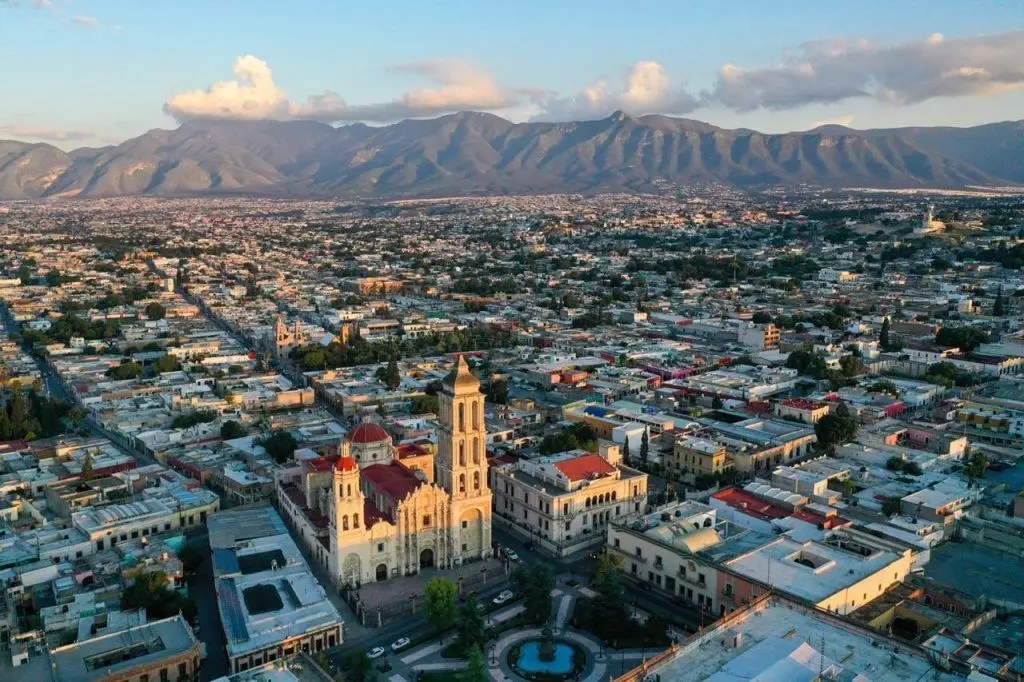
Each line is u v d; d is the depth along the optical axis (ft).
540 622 564.30
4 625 515.91
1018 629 516.32
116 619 528.63
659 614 577.43
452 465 650.43
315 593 574.56
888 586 558.97
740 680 376.68
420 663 521.65
